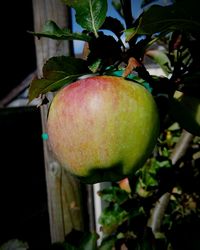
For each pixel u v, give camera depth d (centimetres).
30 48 132
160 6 15
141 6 25
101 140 18
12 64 135
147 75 19
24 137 114
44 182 112
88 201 35
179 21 16
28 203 98
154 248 26
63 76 19
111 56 19
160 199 33
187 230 26
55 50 30
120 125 18
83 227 33
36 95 19
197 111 20
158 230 33
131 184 37
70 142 19
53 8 29
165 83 21
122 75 20
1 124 107
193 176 31
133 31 17
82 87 19
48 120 20
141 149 19
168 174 32
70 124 18
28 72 138
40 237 74
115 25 20
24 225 81
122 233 33
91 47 19
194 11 15
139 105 18
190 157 33
